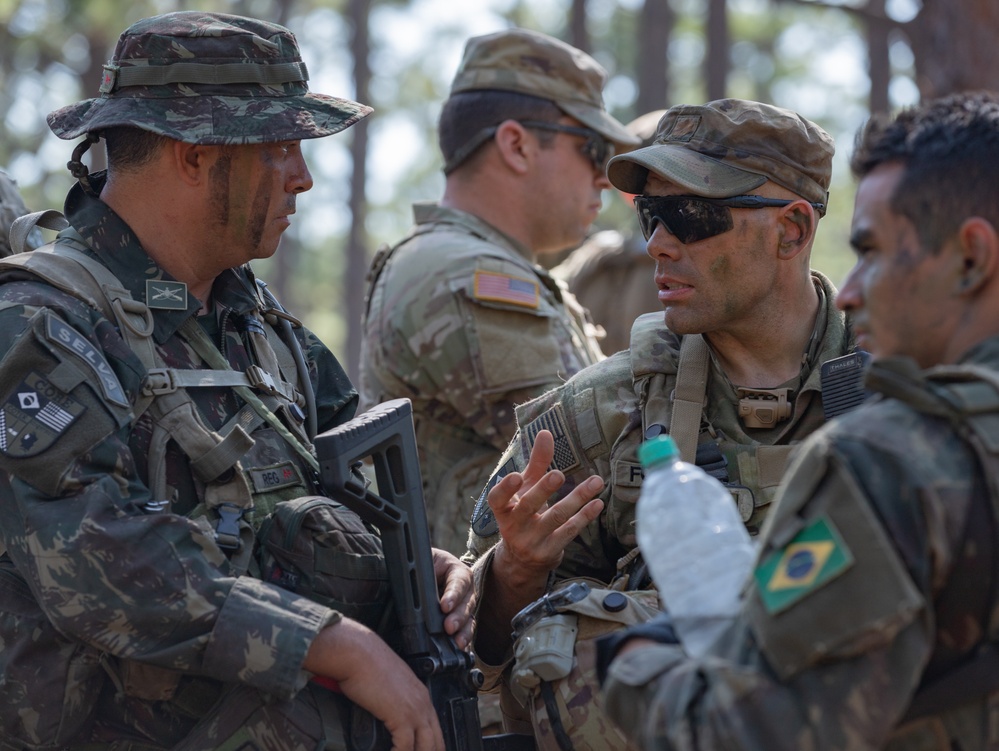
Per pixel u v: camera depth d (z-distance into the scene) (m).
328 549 4.04
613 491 4.23
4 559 4.02
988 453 2.67
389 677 3.82
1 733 3.89
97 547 3.62
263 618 3.68
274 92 4.20
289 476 4.20
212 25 4.16
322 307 46.00
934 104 2.97
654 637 3.12
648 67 27.12
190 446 3.93
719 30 26.17
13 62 27.70
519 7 44.03
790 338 4.23
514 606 4.30
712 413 4.22
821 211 4.23
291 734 3.81
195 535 3.77
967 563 2.65
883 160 2.92
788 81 44.84
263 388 4.25
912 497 2.64
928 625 2.61
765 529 2.83
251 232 4.23
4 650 3.89
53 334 3.73
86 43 26.08
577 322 6.57
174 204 4.16
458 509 5.96
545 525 4.07
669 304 4.20
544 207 6.61
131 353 3.92
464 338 5.84
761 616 2.71
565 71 6.59
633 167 4.30
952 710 2.73
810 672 2.64
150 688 3.83
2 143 29.47
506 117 6.49
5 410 3.69
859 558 2.61
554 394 4.51
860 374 4.04
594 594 3.99
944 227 2.80
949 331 2.85
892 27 15.22
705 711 2.71
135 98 4.11
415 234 6.41
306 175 4.34
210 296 4.42
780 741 2.61
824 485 2.73
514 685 4.13
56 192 29.89
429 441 6.11
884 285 2.88
